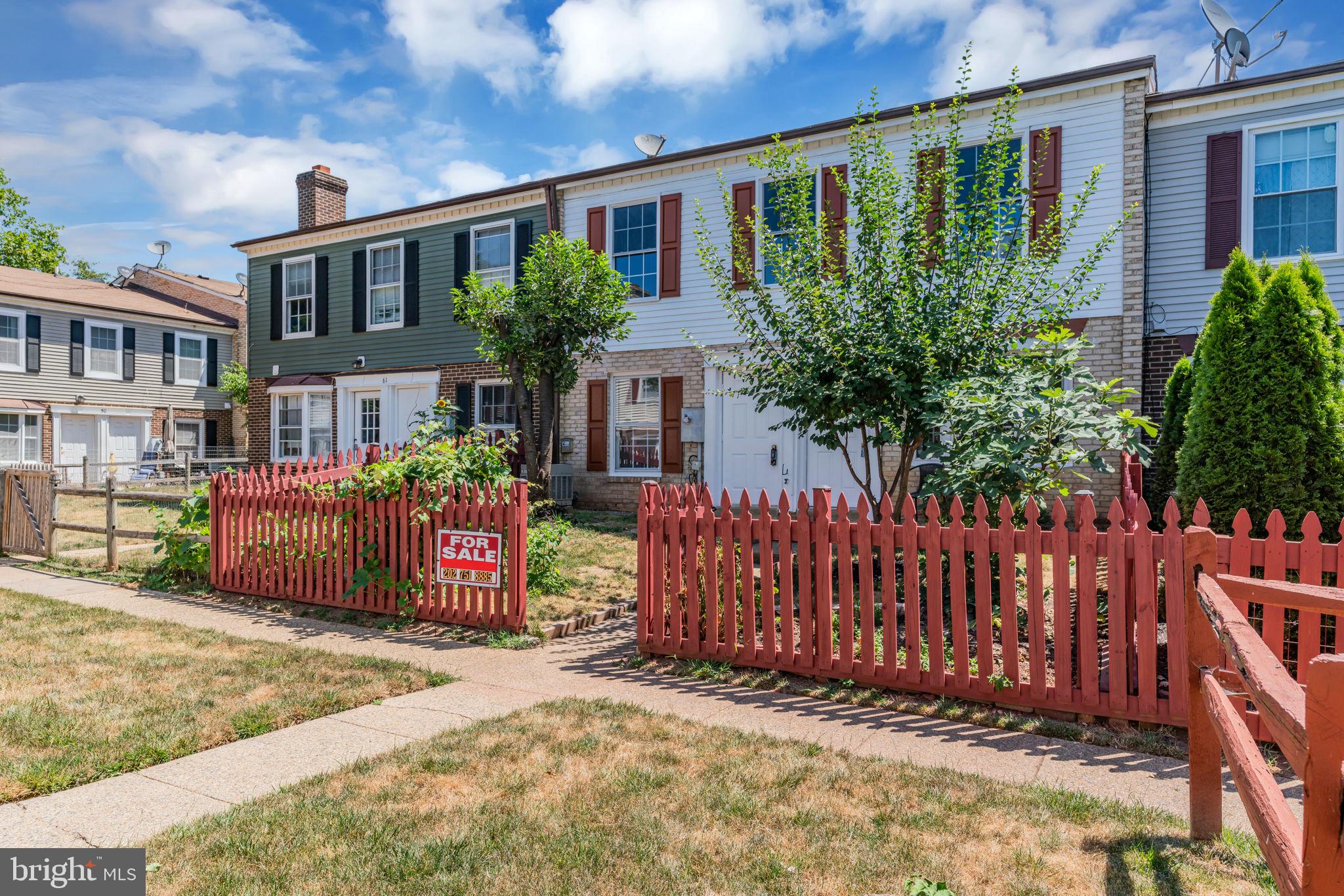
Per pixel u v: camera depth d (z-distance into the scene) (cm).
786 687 513
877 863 292
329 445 1962
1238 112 1106
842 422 754
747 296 1370
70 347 2577
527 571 734
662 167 1471
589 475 1559
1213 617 244
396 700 490
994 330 732
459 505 681
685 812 332
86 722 433
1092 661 444
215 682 509
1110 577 438
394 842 305
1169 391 984
